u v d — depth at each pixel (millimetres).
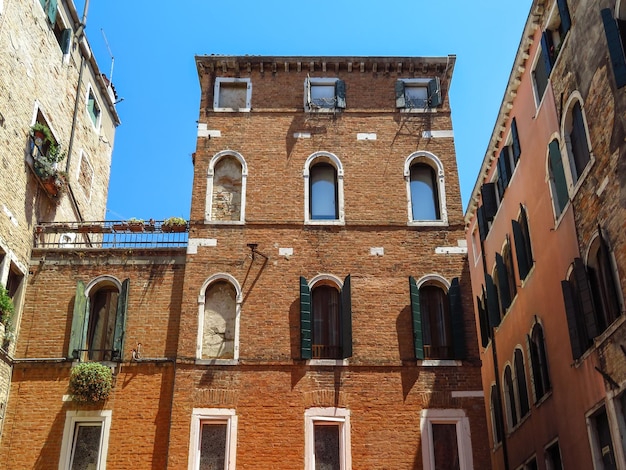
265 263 21281
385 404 19531
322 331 20688
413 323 20391
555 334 21531
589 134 18922
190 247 21406
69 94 27469
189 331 20328
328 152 23047
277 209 22094
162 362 20188
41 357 20328
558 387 21203
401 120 23594
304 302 20562
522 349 24891
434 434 19391
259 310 20625
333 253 21469
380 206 22188
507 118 26953
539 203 23141
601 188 18125
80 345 20391
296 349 20141
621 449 17000
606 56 17875
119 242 21953
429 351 20453
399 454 18984
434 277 21203
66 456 19141
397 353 20156
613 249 17578
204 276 21062
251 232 21719
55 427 19484
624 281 16969
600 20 18250
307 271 21219
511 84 25578
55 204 24531
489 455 19047
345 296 20719
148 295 21125
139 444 19297
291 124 23516
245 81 24344
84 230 22203
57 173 23406
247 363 19922
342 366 19953
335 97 23984
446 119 23609
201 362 19922
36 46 24156
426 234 21766
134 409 19672
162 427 19484
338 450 19141
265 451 18969
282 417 19344
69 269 21531
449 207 22156
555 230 21516
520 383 25141
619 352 17000
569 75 20375
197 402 19453
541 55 23203
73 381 19594
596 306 18781
